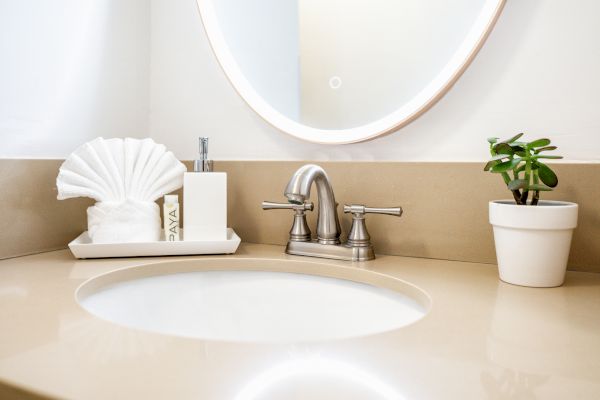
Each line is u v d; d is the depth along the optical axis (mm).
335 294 828
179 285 858
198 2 1074
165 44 1163
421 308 688
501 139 850
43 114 944
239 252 948
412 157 918
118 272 795
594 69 782
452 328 530
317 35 988
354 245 878
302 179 767
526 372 415
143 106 1174
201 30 1113
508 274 724
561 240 691
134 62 1140
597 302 635
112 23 1077
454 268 821
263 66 1043
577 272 790
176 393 371
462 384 390
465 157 876
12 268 805
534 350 466
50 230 958
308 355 447
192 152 1147
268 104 1040
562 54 801
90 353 448
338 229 903
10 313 567
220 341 482
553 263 695
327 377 401
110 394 369
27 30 906
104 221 882
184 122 1152
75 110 1008
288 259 880
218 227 916
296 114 1011
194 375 403
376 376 405
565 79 801
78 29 1004
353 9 952
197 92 1131
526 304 625
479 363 433
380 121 932
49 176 951
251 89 1055
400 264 849
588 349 470
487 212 845
